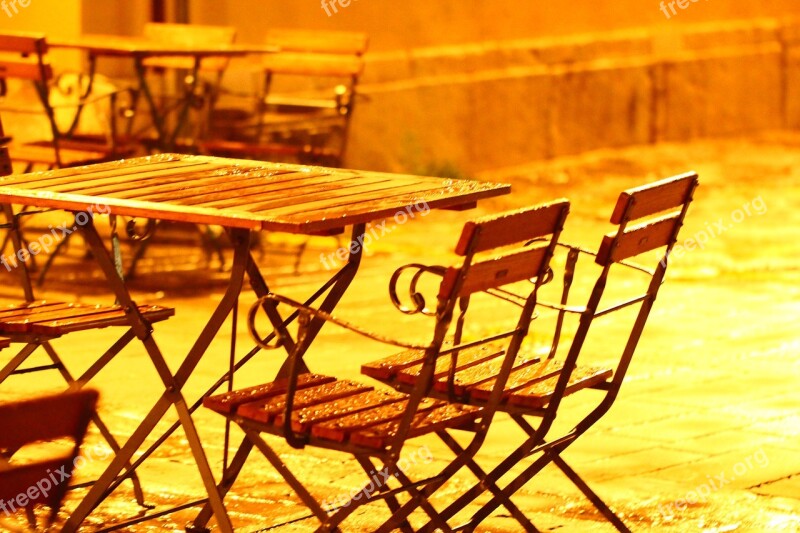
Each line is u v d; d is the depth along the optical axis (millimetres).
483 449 6965
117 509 5941
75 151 10797
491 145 18406
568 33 20047
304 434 4770
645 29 21625
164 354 8703
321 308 5457
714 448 7070
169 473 6445
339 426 4742
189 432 5133
